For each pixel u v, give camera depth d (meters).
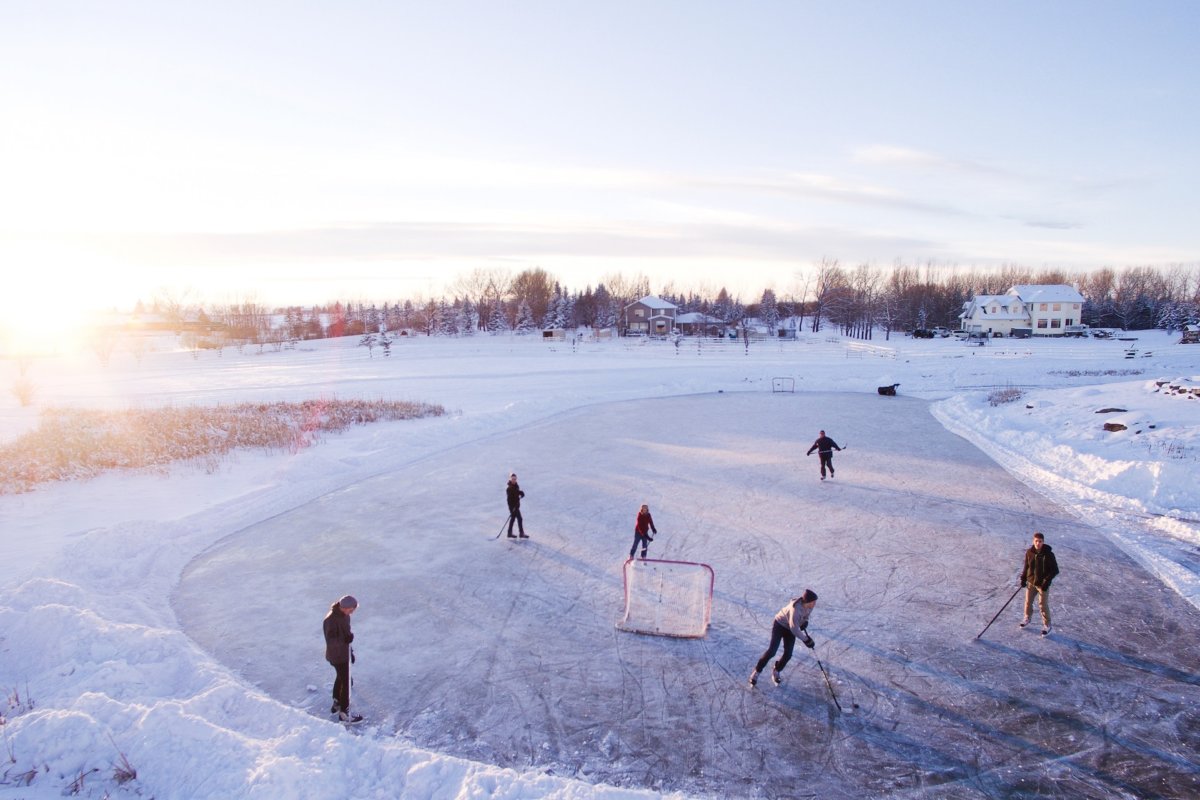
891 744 8.02
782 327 108.50
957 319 109.81
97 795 6.57
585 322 124.62
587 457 23.70
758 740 8.09
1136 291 118.06
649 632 10.81
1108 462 19.75
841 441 26.25
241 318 126.94
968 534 15.42
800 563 13.75
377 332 104.44
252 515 17.09
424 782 6.88
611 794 6.70
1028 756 7.79
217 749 7.10
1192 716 8.55
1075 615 11.34
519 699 8.97
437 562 13.93
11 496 18.47
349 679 8.77
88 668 9.22
